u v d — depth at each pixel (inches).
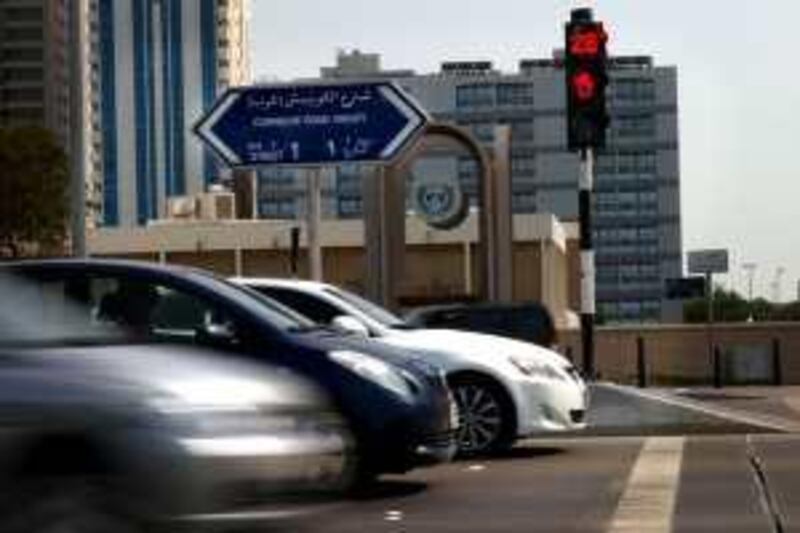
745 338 2866.6
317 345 755.4
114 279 716.0
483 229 2283.5
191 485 448.1
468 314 1534.2
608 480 859.4
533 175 7012.8
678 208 7357.3
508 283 2281.0
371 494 810.2
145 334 594.2
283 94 1425.9
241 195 5374.0
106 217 3097.9
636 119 7381.9
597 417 1186.6
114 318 701.3
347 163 1421.0
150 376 460.8
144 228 4968.0
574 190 6968.5
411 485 847.1
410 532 686.5
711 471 886.4
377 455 762.8
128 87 2610.7
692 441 1080.2
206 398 459.5
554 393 979.9
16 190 2630.4
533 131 7007.9
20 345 492.7
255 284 930.1
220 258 4972.9
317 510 483.5
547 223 4992.6
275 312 773.3
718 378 2354.8
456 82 6968.5
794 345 2827.3
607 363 2945.4
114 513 446.6
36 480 448.1
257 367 502.0
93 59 2487.7
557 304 5206.7
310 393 499.2
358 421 755.4
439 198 3329.2
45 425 448.1
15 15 1657.2
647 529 683.4
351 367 757.9
